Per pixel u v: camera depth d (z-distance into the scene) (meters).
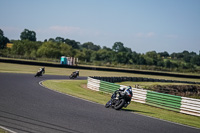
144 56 168.75
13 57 99.19
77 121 13.47
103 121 14.12
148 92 27.25
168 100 25.23
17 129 10.99
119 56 157.75
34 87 28.70
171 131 13.66
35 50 133.88
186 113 23.50
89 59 153.62
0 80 32.25
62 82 39.72
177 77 90.31
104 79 47.38
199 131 14.80
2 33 169.12
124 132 12.17
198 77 93.50
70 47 146.75
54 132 11.01
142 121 15.51
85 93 29.53
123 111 18.64
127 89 18.33
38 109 15.78
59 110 16.14
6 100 18.00
